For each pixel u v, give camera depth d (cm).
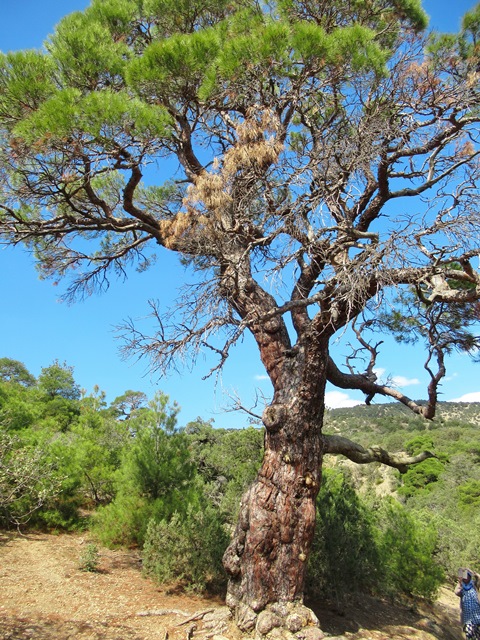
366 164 549
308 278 665
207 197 550
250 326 673
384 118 565
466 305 702
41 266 930
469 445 4800
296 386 628
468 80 575
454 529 1655
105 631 530
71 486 1052
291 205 554
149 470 977
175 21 784
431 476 4247
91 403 1453
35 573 724
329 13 721
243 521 591
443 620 897
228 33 713
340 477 1103
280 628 523
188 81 645
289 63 614
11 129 654
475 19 633
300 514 582
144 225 737
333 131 639
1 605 580
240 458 1459
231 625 554
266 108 622
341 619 674
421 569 968
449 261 488
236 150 568
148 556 759
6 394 1505
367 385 702
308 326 612
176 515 774
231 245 650
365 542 838
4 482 870
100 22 760
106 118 569
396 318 818
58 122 558
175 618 582
